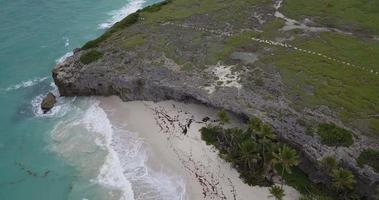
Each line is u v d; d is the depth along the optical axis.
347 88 74.06
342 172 56.56
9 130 78.56
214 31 95.12
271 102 72.31
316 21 96.19
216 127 71.44
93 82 84.06
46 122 79.81
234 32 94.00
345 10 100.12
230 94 75.12
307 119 68.12
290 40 89.25
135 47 90.88
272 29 93.81
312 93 73.56
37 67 96.12
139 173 66.62
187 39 92.81
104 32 109.69
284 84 76.19
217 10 104.56
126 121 77.50
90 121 78.81
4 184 67.38
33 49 102.50
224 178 63.94
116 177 66.38
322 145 63.59
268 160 62.69
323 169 61.22
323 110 69.69
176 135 72.50
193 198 61.47
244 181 63.09
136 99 81.88
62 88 85.62
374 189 58.97
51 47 103.56
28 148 74.25
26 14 119.00
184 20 101.12
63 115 81.19
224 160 66.50
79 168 68.94
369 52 83.44
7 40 105.81
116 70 83.69
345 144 63.22
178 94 78.44
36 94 87.88
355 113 68.62
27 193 65.56
